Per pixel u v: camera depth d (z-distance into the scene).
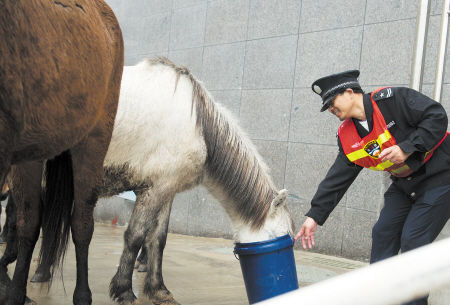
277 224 3.22
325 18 5.69
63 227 2.67
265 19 6.31
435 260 0.49
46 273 2.69
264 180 3.30
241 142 3.37
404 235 2.42
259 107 6.25
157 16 7.89
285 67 6.02
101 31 2.20
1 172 1.59
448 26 3.22
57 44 1.75
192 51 7.23
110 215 7.78
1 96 1.48
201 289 3.63
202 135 3.28
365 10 5.34
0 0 1.44
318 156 5.57
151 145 3.17
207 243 5.92
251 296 2.87
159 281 3.25
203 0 7.14
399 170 2.47
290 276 2.84
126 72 3.21
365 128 2.51
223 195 3.34
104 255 4.67
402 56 5.02
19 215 2.51
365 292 0.46
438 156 2.41
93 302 3.12
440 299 3.02
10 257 3.12
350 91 2.48
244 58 6.50
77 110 1.94
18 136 1.63
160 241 3.31
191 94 3.31
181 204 6.94
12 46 1.50
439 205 2.38
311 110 5.70
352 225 5.18
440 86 3.21
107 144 2.53
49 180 2.61
